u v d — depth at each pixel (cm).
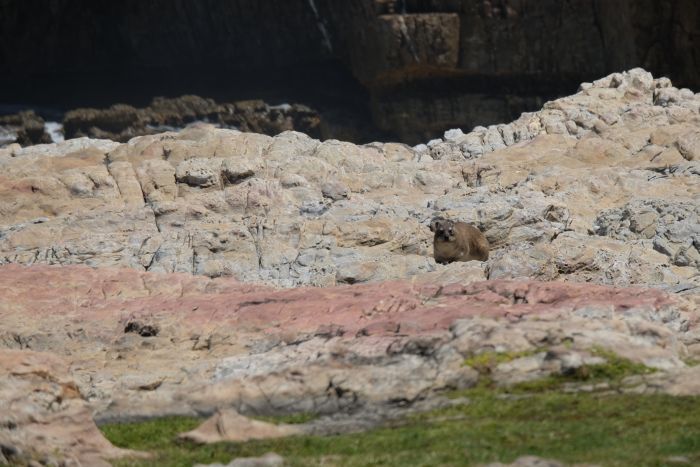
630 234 10275
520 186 11381
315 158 11881
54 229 10869
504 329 6544
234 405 6469
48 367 5972
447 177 11881
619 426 5422
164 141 12612
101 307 8344
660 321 7025
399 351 6594
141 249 10381
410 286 7975
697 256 9575
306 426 6009
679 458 4950
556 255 9088
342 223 10525
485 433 5447
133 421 6588
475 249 9906
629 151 12212
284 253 10262
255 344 7450
